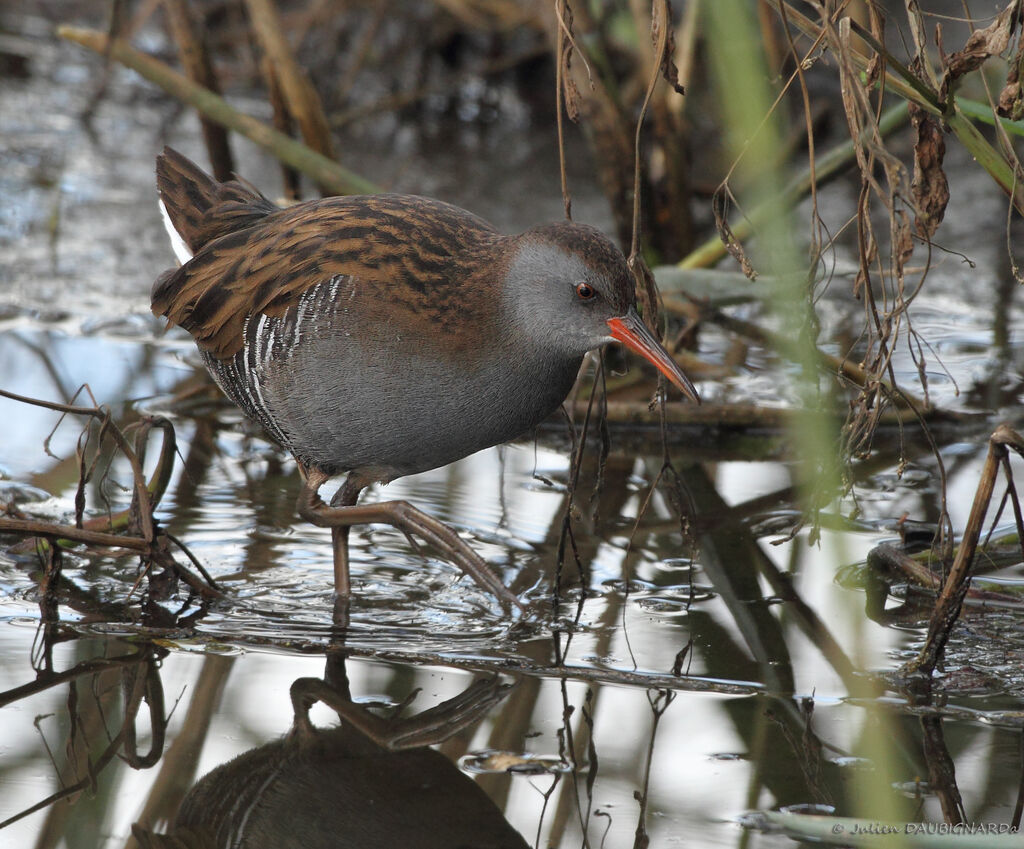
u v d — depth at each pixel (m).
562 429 9.70
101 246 12.36
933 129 5.80
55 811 5.38
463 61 15.97
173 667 6.50
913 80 5.58
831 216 13.02
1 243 12.26
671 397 10.00
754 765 5.68
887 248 12.34
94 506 8.15
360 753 5.83
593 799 5.46
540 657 6.63
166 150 8.23
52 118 15.46
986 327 11.27
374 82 15.91
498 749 5.84
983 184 14.02
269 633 6.83
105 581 7.38
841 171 9.26
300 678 6.43
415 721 6.07
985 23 13.80
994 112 5.79
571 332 6.62
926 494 8.55
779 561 7.69
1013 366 10.49
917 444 9.40
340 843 5.21
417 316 6.50
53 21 17.47
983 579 7.30
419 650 6.68
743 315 11.62
